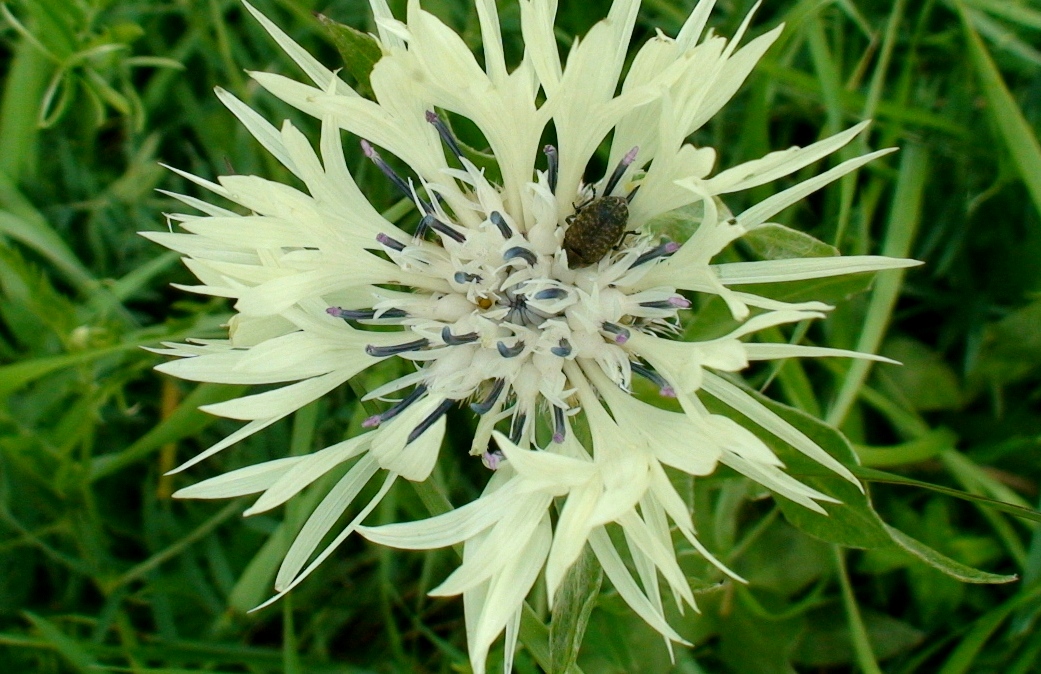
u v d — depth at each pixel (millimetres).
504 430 110
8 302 122
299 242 86
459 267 90
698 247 83
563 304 87
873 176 131
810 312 76
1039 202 117
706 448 81
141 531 130
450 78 83
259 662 120
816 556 125
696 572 116
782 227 91
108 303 119
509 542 82
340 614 129
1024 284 128
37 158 132
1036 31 129
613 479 80
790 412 96
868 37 132
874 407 133
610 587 116
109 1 127
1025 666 120
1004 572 127
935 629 127
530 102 85
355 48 94
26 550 125
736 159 130
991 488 124
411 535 82
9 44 132
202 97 140
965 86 132
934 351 131
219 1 134
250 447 131
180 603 127
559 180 91
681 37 89
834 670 131
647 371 89
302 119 133
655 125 91
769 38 85
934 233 131
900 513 128
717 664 127
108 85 128
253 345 89
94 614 126
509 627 85
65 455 117
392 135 90
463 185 95
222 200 135
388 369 116
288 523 120
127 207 133
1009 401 130
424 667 128
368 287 93
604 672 119
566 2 133
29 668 122
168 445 126
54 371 120
